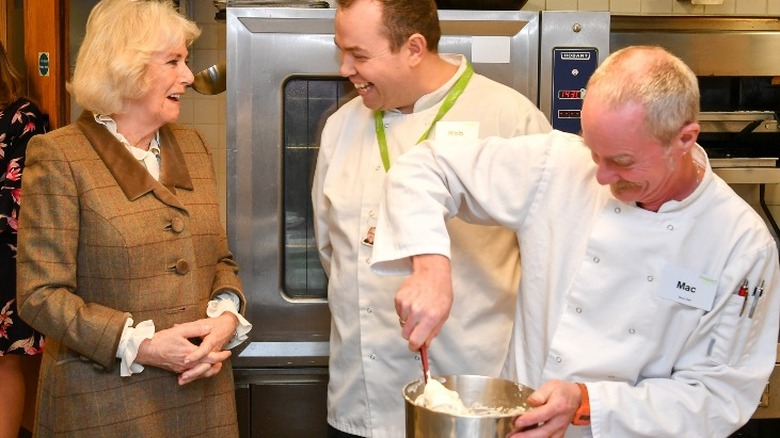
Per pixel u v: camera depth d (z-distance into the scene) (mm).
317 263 2336
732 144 2930
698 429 1397
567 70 2291
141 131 1899
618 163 1296
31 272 1762
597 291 1462
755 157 2830
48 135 1803
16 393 2697
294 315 2324
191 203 1930
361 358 1926
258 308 2318
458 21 2248
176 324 1844
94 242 1782
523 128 1877
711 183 1421
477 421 1188
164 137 1959
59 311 1736
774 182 2812
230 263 2076
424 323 1390
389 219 1543
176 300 1850
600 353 1460
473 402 1403
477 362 1855
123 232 1778
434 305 1398
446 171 1562
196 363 1811
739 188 3094
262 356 2314
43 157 1774
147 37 1815
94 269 1798
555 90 2293
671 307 1437
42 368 1883
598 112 1270
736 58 2848
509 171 1546
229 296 1989
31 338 2617
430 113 1886
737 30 2865
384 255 1509
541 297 1533
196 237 1918
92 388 1787
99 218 1772
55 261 1756
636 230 1435
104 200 1781
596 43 2289
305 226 2322
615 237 1444
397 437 1914
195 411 1889
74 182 1773
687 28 2861
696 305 1424
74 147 1798
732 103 2975
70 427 1789
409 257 1524
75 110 3066
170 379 1844
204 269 1950
